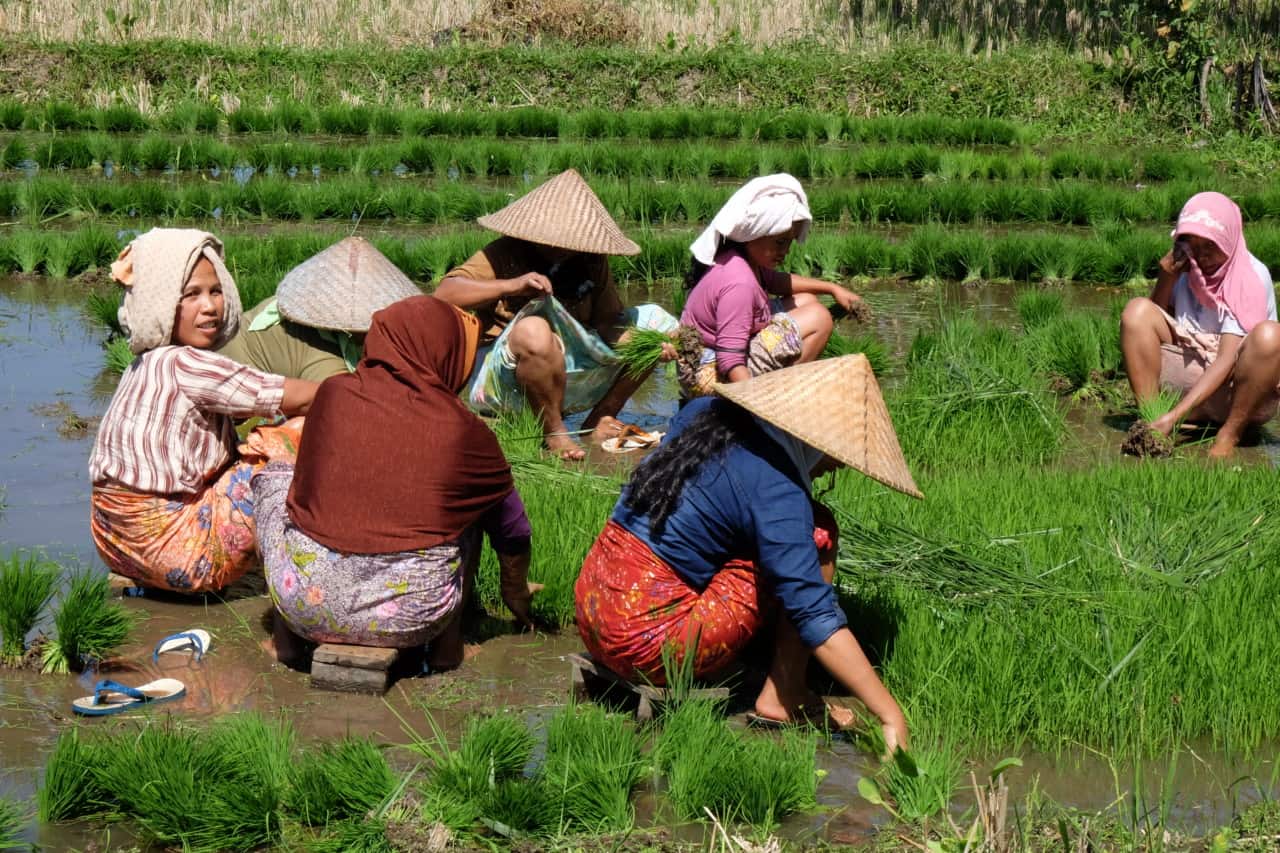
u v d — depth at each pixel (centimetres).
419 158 1908
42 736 496
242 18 2809
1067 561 627
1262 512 685
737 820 457
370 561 530
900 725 485
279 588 543
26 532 685
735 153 1941
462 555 554
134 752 460
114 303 1106
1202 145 2283
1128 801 478
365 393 545
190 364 595
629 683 520
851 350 1008
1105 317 1194
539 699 541
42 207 1509
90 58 2403
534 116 2245
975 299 1309
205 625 602
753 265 732
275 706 528
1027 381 945
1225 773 500
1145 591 598
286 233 1491
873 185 1889
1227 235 870
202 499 605
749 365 652
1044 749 515
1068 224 1672
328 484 538
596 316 863
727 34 2809
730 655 515
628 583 505
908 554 610
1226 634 552
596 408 888
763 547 487
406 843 430
